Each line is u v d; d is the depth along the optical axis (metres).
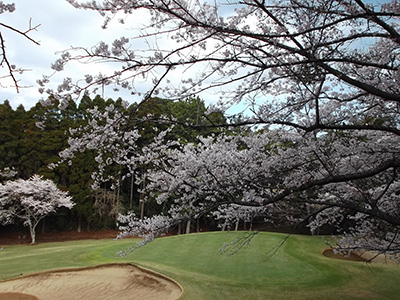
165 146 4.78
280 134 4.62
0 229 20.33
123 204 22.59
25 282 9.15
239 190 4.87
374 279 8.95
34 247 16.31
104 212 20.98
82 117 21.09
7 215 17.77
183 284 8.30
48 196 18.38
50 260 11.55
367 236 5.21
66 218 21.50
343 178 3.09
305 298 7.47
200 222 24.47
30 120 20.66
